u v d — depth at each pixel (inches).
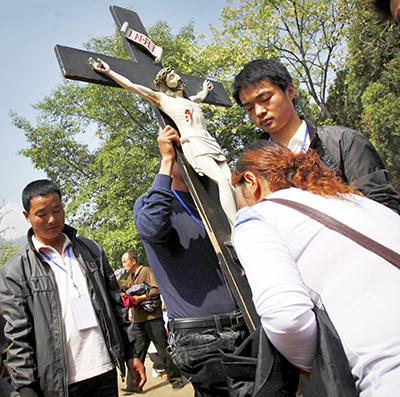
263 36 476.1
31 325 78.9
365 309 38.6
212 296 79.7
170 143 87.4
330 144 85.4
